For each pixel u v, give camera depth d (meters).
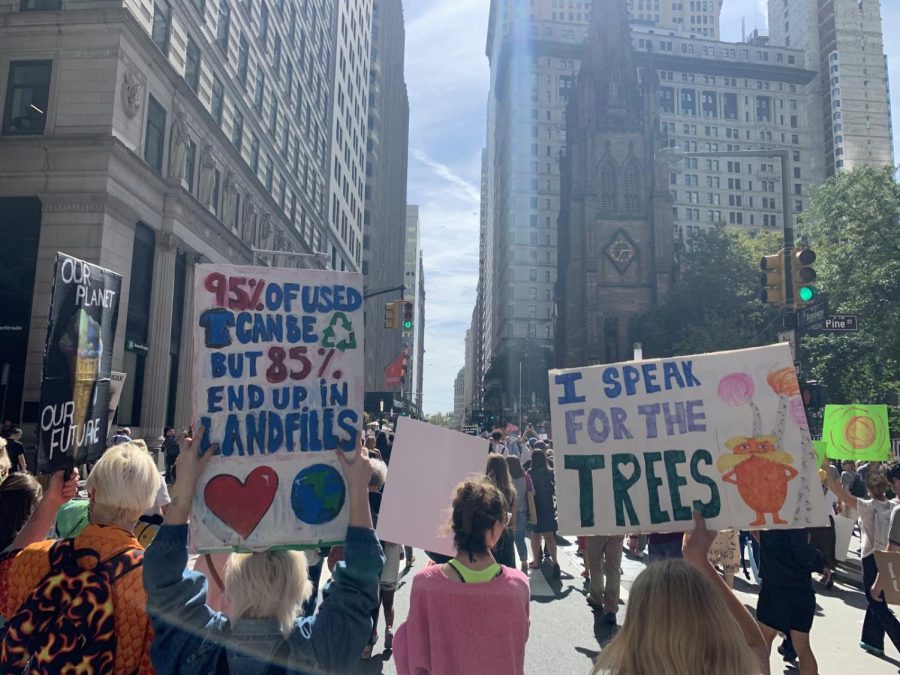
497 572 3.13
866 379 33.78
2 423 21.16
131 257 24.45
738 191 133.50
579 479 3.90
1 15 23.09
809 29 158.50
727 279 57.97
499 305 150.25
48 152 22.64
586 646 7.21
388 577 7.03
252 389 3.09
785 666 6.82
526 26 138.38
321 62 56.16
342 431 3.08
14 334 22.19
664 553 6.73
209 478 2.96
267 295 3.20
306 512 2.98
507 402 117.38
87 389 3.84
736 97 137.25
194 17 29.30
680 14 156.62
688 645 2.09
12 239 22.73
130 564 2.86
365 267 89.19
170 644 2.55
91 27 23.03
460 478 3.58
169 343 27.02
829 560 10.73
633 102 90.19
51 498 3.59
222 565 3.77
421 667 3.01
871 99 151.25
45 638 2.69
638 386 3.96
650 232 87.12
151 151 26.06
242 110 35.97
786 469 3.75
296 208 48.50
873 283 31.89
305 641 2.60
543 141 137.00
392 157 112.31
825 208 37.12
